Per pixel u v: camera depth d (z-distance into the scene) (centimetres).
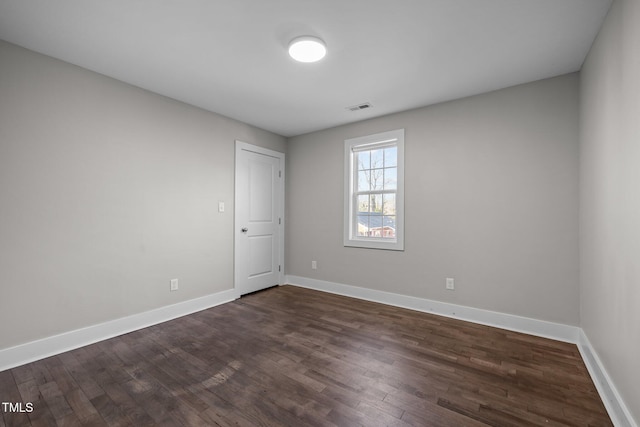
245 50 220
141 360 217
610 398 162
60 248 231
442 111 316
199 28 194
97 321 252
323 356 223
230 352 230
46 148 224
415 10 176
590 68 213
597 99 196
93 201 250
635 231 138
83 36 202
